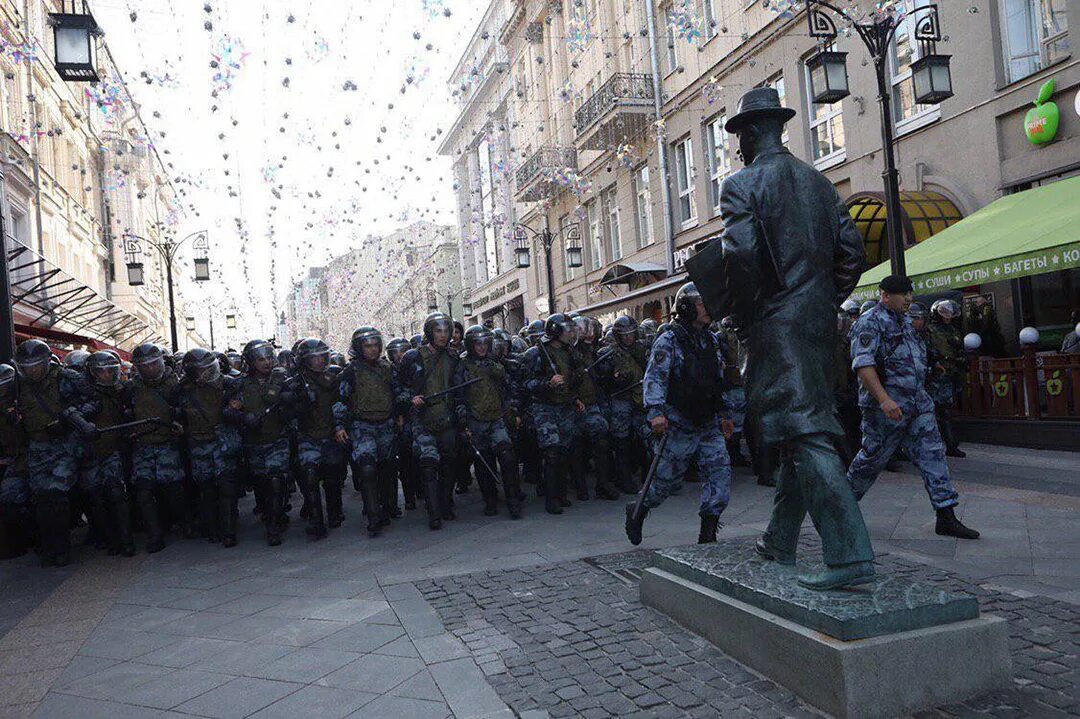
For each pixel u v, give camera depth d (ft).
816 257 10.72
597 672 10.93
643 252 76.74
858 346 16.88
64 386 22.88
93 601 17.97
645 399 15.81
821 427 10.49
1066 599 12.44
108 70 44.88
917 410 17.21
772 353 10.75
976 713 8.89
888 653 8.93
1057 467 24.64
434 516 23.39
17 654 14.30
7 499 23.26
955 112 40.42
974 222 35.78
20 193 64.69
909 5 42.88
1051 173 35.53
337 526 25.43
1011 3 37.47
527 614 13.94
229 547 23.49
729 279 11.14
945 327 29.27
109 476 23.53
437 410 24.09
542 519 23.61
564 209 97.66
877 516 19.67
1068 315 36.09
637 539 17.03
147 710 11.21
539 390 24.73
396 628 13.88
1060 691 9.29
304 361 23.93
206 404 24.14
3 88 61.93
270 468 23.57
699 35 57.77
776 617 10.19
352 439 24.20
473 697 10.48
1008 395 30.76
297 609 15.81
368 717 10.29
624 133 74.23
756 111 11.19
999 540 16.47
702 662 10.94
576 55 85.56
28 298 50.88
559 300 101.14
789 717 9.12
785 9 47.37
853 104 47.47
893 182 31.14
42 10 73.41
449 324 24.67
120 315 73.72
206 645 14.01
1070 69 34.27
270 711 10.80
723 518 21.18
